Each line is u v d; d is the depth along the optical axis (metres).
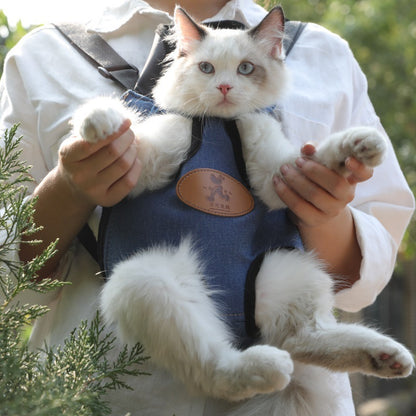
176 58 3.14
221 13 3.55
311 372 2.72
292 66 3.38
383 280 3.10
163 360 2.45
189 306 2.46
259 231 2.78
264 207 2.83
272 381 2.30
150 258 2.54
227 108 2.98
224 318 2.60
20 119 3.17
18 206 2.22
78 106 3.08
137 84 3.10
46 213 2.72
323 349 2.59
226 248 2.63
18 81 3.25
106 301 2.52
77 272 2.90
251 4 3.75
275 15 3.19
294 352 2.64
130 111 2.90
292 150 2.87
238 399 2.43
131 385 2.59
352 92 3.46
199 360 2.41
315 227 2.92
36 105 3.15
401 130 11.90
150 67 3.13
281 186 2.72
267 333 2.69
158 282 2.43
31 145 3.15
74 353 2.14
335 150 2.59
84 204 2.72
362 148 2.49
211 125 2.90
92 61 3.18
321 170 2.63
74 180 2.55
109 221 2.71
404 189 3.45
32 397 1.82
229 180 2.75
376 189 3.42
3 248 2.29
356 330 2.60
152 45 3.29
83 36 3.27
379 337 2.54
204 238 2.62
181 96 3.05
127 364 2.28
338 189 2.63
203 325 2.46
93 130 2.39
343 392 2.87
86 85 3.13
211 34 3.19
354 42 11.88
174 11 3.45
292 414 2.61
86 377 2.15
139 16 3.33
